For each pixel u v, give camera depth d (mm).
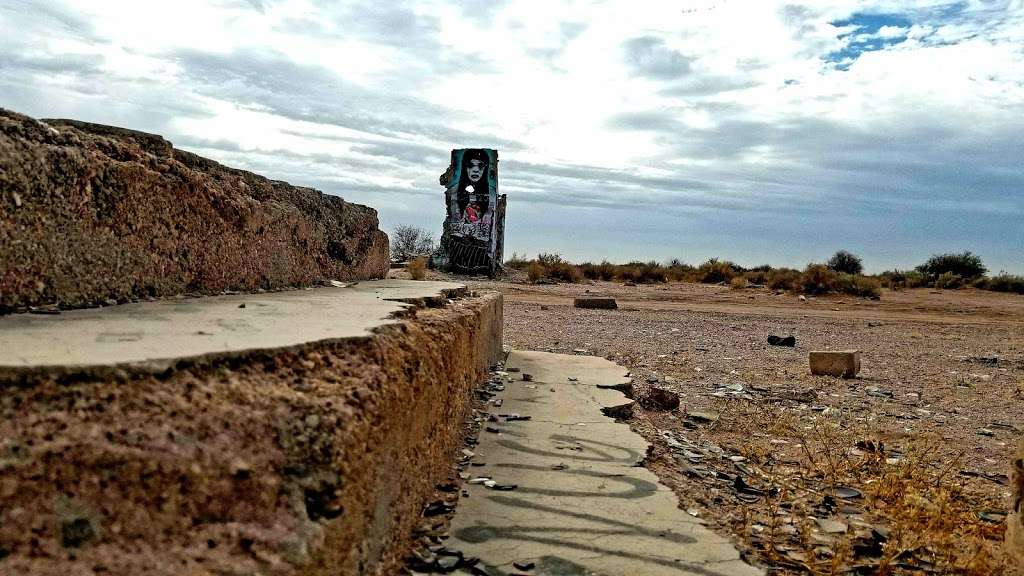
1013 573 3377
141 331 2785
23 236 3471
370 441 2447
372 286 7477
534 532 3404
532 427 5383
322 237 7676
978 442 6262
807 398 7859
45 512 1642
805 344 12508
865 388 8625
